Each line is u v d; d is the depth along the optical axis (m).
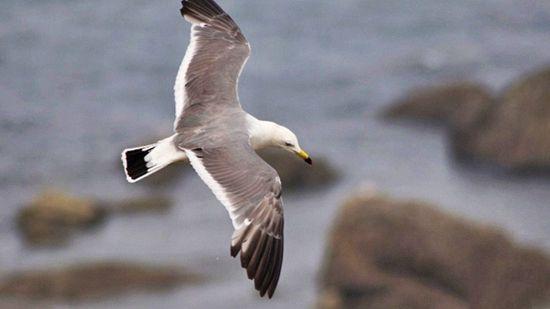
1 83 33.81
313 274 21.48
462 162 28.20
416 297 19.53
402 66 35.09
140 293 21.14
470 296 19.66
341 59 35.59
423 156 28.70
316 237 23.47
